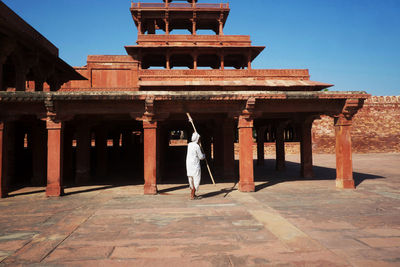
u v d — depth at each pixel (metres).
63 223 4.14
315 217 4.31
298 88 18.78
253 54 24.73
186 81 19.14
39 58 10.76
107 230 3.77
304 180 9.03
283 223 3.99
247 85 17.97
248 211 4.74
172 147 26.38
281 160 12.88
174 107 6.77
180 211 4.80
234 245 3.14
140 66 21.31
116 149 18.55
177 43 23.61
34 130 8.80
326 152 27.03
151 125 6.74
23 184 8.95
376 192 6.55
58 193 6.55
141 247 3.11
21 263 2.71
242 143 6.94
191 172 5.88
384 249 2.97
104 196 6.46
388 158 20.31
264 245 3.12
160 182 9.12
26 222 4.23
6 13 9.46
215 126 11.48
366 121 28.25
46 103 6.18
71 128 10.95
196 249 3.03
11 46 8.62
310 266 2.57
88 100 6.50
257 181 8.91
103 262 2.71
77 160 9.27
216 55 25.64
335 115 7.19
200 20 26.94
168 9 25.53
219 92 6.48
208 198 6.00
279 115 10.44
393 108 28.73
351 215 4.42
